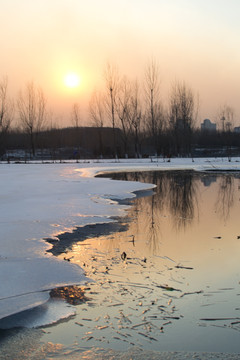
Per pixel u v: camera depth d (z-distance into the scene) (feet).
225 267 15.83
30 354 9.22
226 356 9.19
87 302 12.18
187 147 137.69
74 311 11.54
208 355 9.24
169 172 72.18
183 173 69.92
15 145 167.73
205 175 65.57
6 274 14.15
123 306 11.93
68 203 30.68
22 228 21.57
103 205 30.37
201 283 13.94
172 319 11.12
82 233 21.39
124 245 19.19
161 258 17.04
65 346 9.62
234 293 13.04
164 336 10.16
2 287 12.94
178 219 26.30
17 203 30.27
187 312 11.58
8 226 21.98
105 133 157.38
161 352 9.36
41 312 11.36
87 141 172.04
